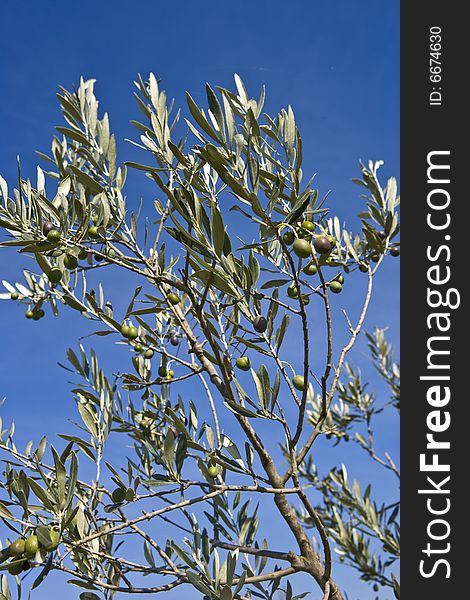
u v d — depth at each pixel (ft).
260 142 6.64
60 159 8.00
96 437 7.66
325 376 6.56
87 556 7.75
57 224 7.06
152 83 7.18
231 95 6.42
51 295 9.12
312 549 7.30
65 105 7.98
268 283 6.77
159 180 6.03
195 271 6.26
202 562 7.52
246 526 8.47
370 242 8.84
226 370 7.08
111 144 7.88
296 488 6.81
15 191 6.83
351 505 14.82
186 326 7.79
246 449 7.36
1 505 5.87
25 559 5.58
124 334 8.05
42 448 7.44
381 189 9.73
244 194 5.74
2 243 6.40
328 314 6.48
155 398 9.32
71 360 8.44
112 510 7.00
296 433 6.63
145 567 7.36
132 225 7.60
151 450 7.91
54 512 5.97
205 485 7.03
